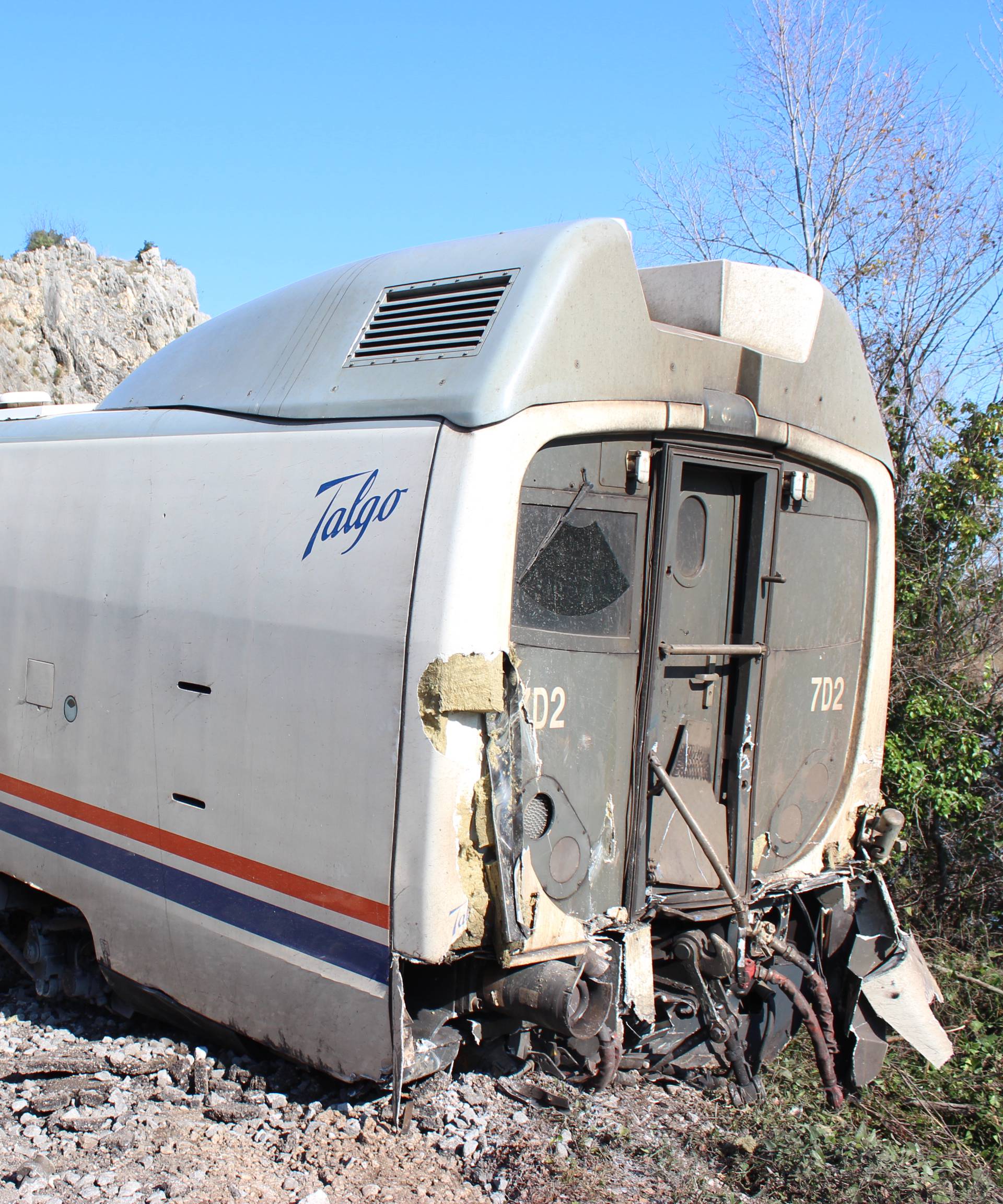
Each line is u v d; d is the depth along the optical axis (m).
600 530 3.46
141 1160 3.30
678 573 3.80
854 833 4.64
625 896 3.62
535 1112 3.63
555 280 3.18
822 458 4.20
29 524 4.54
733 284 4.00
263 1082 3.72
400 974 3.05
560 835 3.39
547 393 3.14
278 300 4.11
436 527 3.01
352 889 3.14
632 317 3.42
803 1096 4.11
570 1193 3.20
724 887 3.69
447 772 2.96
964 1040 4.75
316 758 3.24
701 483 3.87
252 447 3.67
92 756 4.06
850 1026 4.32
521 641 3.24
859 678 4.68
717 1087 4.06
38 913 4.61
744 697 3.96
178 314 39.62
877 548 4.65
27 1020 4.51
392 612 3.07
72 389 37.31
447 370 3.19
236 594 3.54
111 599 4.02
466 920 3.03
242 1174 3.24
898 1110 4.19
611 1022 3.55
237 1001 3.55
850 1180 3.46
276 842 3.37
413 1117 3.53
